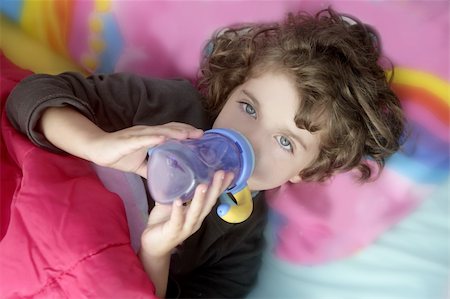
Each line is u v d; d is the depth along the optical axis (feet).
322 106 3.72
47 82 3.53
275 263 4.37
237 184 3.27
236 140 3.27
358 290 4.16
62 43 4.46
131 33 4.50
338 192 4.39
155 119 4.00
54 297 3.18
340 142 3.92
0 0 4.32
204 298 4.16
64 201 3.27
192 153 2.93
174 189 2.83
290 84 3.69
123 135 3.17
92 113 3.59
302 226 4.41
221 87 4.09
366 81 4.00
